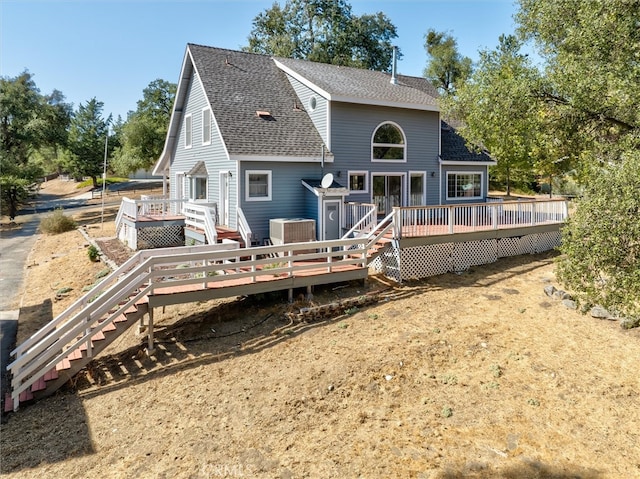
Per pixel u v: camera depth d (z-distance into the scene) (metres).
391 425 6.77
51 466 6.21
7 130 42.59
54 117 45.78
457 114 18.78
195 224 16.08
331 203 15.80
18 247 22.81
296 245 11.07
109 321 8.90
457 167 20.53
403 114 18.55
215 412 7.25
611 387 7.49
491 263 14.87
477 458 6.05
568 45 12.54
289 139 16.39
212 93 16.86
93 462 6.25
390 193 18.58
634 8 10.12
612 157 9.54
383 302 11.34
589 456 6.05
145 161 46.12
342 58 40.06
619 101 9.48
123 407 7.59
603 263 5.81
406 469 5.86
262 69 19.66
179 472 5.95
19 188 33.62
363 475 5.77
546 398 7.30
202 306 11.00
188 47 18.72
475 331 9.52
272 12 40.62
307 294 11.35
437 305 11.04
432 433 6.57
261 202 15.66
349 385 7.75
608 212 5.71
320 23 39.66
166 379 8.33
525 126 13.47
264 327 10.09
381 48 42.66
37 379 8.06
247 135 15.67
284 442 6.48
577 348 8.76
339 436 6.56
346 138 17.20
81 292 13.86
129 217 18.17
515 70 13.59
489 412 7.01
